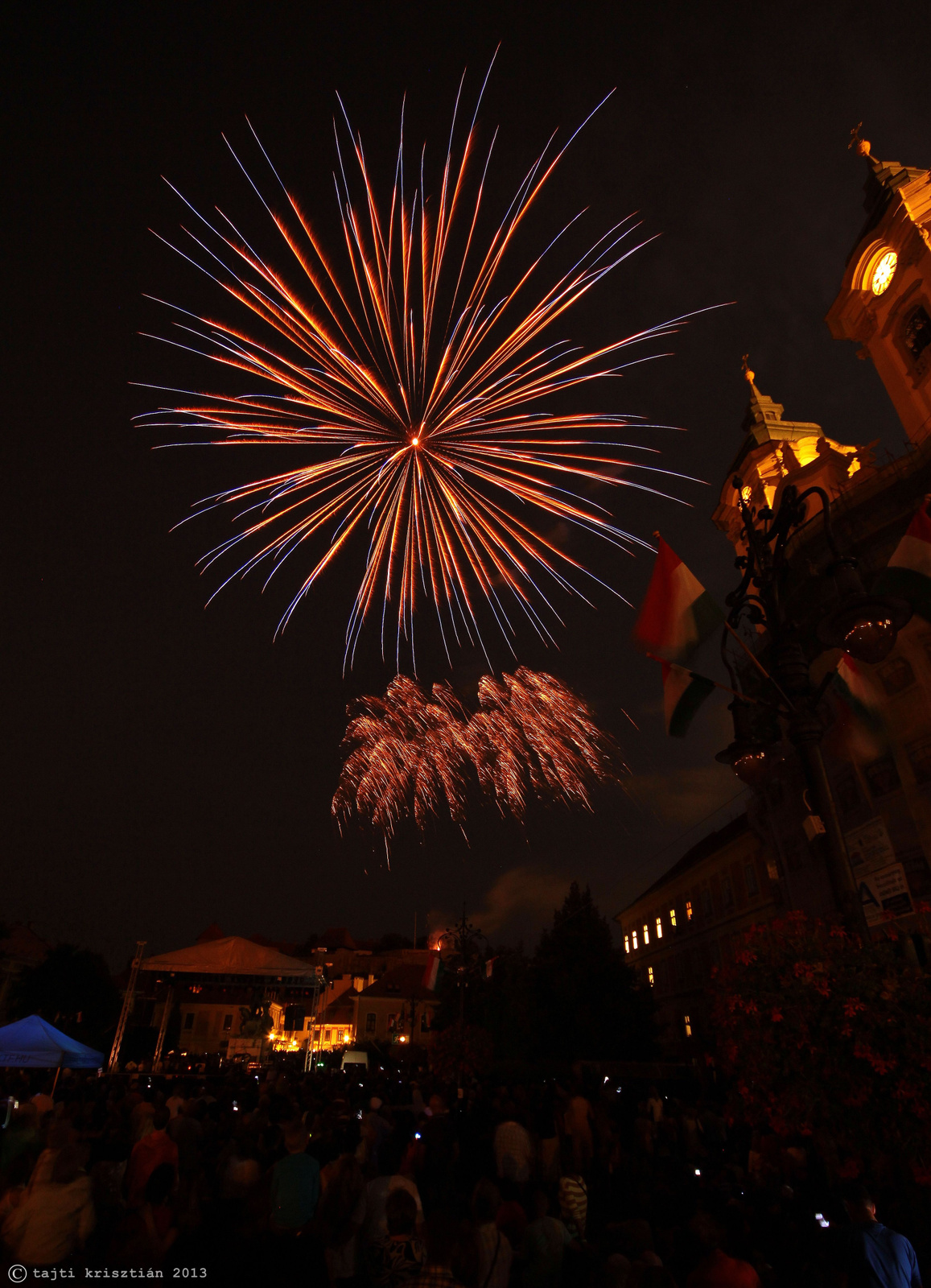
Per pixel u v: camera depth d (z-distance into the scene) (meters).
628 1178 10.82
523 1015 40.62
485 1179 5.69
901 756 21.06
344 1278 6.02
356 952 96.62
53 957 51.56
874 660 6.32
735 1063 6.35
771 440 30.80
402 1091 18.98
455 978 44.34
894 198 25.47
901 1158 5.48
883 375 27.59
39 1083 18.44
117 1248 4.95
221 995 67.19
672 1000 46.28
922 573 7.48
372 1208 6.11
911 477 21.77
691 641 7.73
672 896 47.94
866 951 5.92
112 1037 45.47
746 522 8.23
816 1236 6.67
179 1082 16.03
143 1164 7.47
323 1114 11.49
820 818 6.46
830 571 6.61
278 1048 52.59
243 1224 5.61
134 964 27.27
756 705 7.87
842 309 28.73
